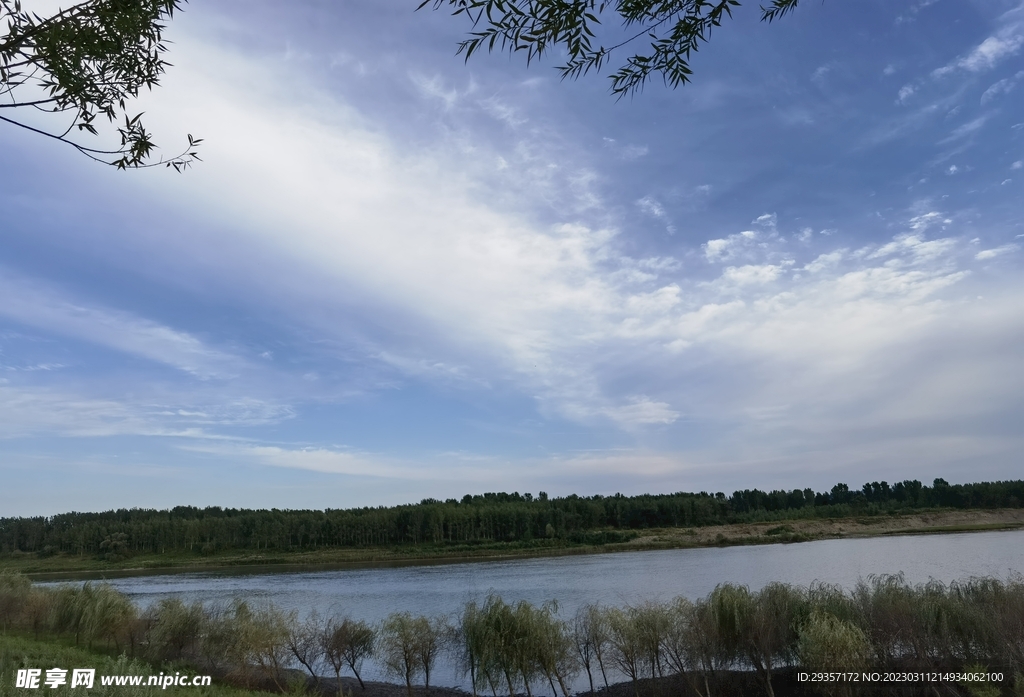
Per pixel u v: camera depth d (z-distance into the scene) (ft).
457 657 104.12
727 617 82.69
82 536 541.75
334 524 557.74
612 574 270.26
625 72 22.31
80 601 120.57
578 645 94.32
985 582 79.30
